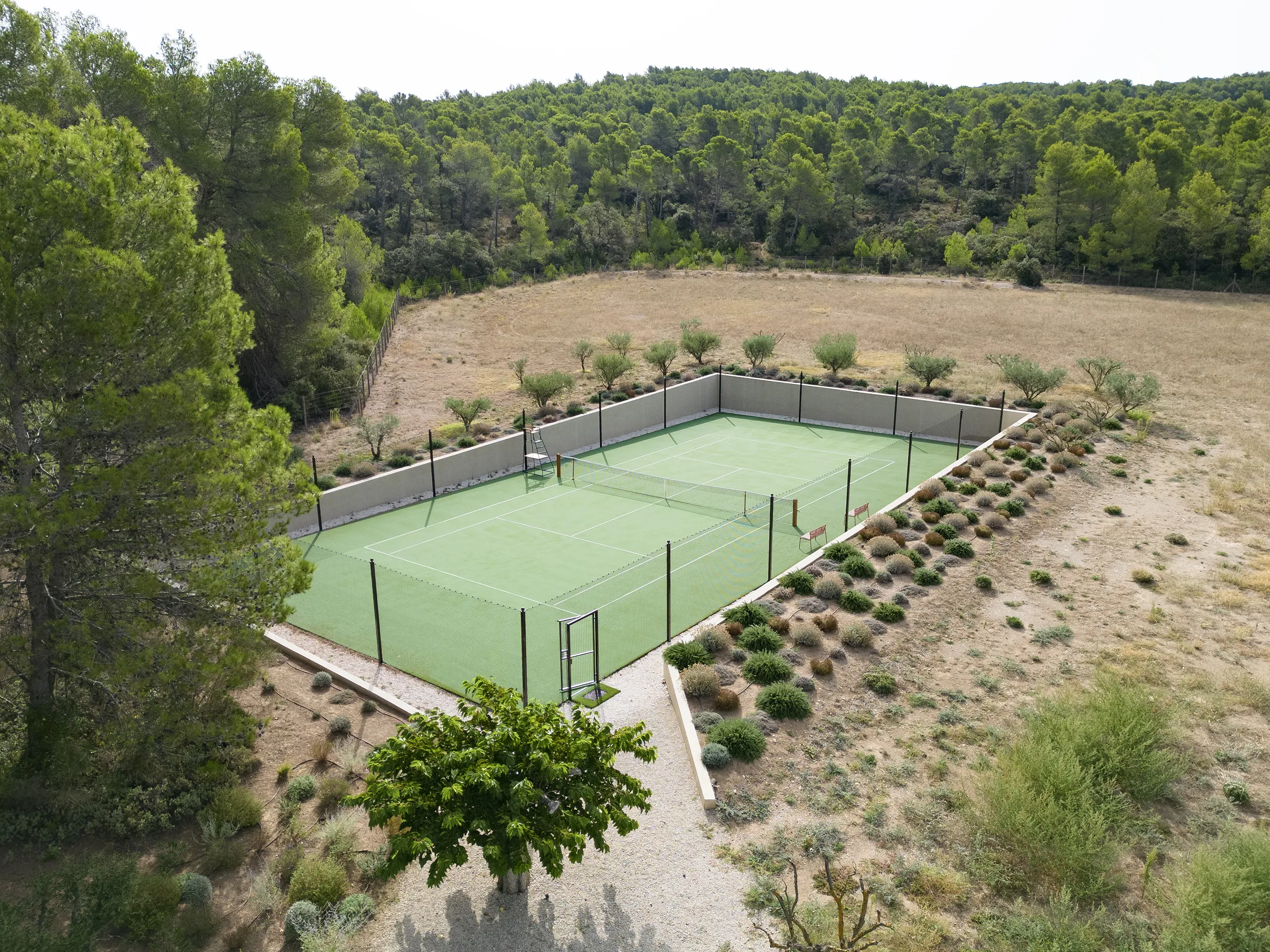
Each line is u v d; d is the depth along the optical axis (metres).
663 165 127.94
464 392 57.38
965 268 102.31
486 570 33.66
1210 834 17.83
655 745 20.97
